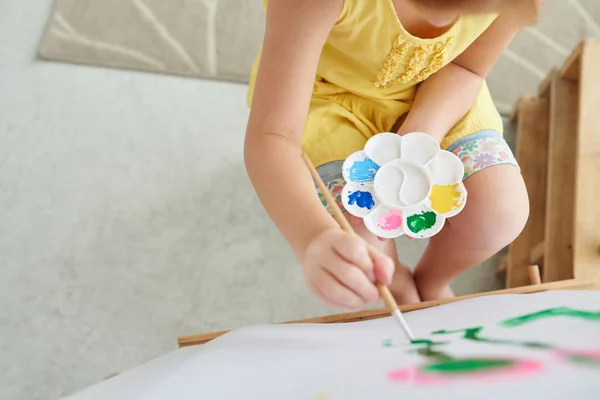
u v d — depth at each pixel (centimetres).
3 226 116
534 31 136
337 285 51
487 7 49
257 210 120
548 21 136
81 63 131
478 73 86
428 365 38
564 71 110
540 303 55
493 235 80
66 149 123
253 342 53
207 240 117
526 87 131
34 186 120
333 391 37
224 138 126
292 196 62
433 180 69
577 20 137
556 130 108
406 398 34
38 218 117
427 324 56
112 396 44
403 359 41
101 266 114
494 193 78
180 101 129
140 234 117
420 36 75
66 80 130
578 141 94
